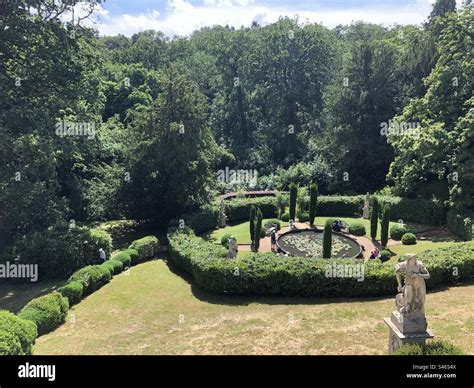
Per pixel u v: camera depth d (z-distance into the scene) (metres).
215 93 66.69
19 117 24.73
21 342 13.17
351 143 42.81
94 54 29.66
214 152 34.97
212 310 18.47
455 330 14.30
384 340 14.11
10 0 24.75
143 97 53.12
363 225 32.81
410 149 32.84
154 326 16.91
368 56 43.56
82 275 21.12
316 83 58.88
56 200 28.50
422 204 33.88
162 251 28.86
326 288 19.38
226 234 30.86
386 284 18.97
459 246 21.61
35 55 26.08
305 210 38.16
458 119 31.44
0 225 25.73
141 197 32.62
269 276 19.78
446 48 33.88
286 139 56.41
